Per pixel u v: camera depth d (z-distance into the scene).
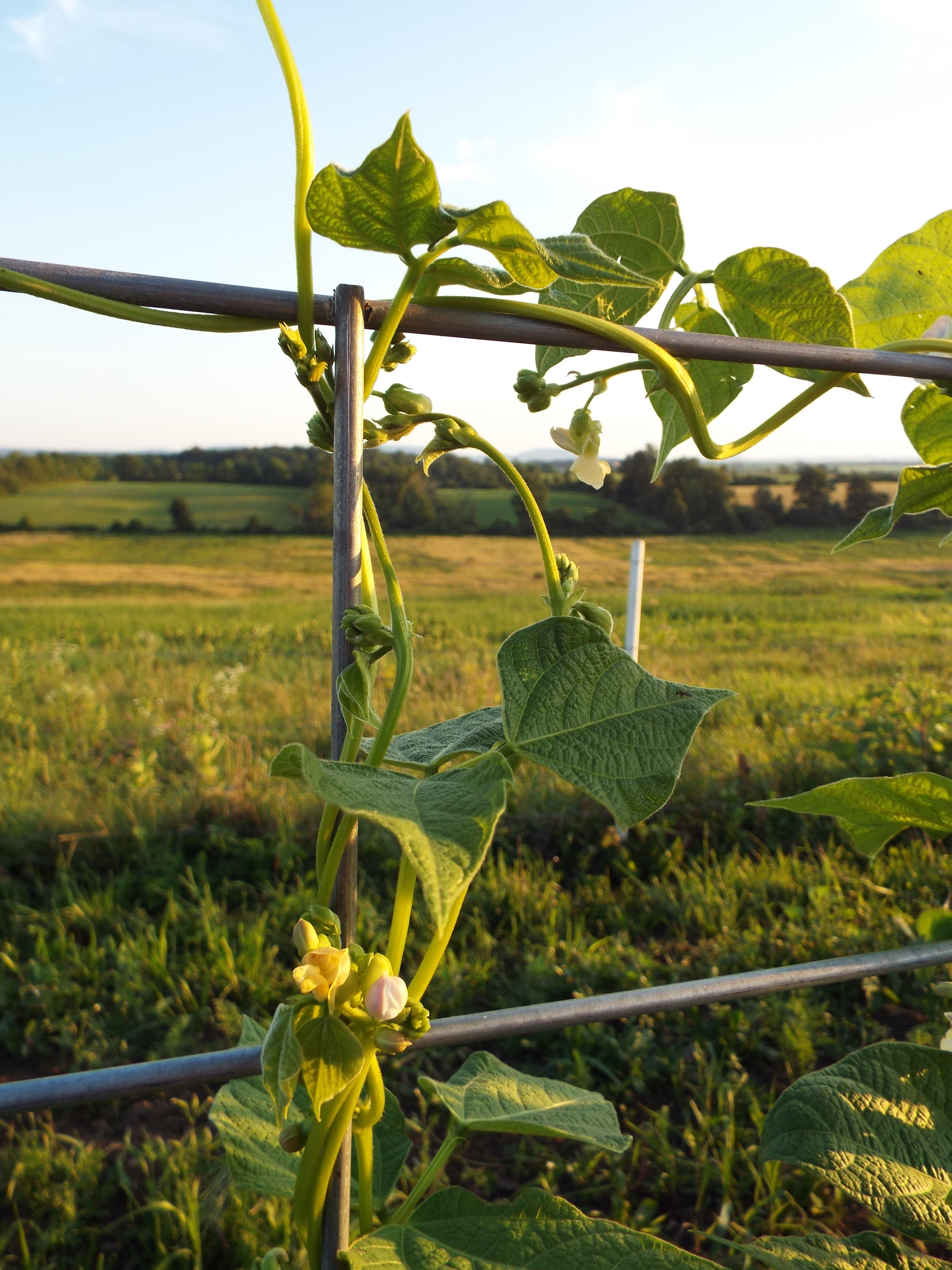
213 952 3.86
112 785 5.59
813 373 1.06
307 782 0.51
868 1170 0.86
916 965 1.01
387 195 0.64
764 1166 2.71
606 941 3.98
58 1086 0.71
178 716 7.28
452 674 8.53
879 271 1.18
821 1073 0.95
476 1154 3.02
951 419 1.14
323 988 0.58
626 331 0.81
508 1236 0.71
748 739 6.50
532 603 18.56
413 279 0.69
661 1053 3.38
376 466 25.50
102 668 9.89
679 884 4.61
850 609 18.02
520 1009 0.84
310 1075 0.57
